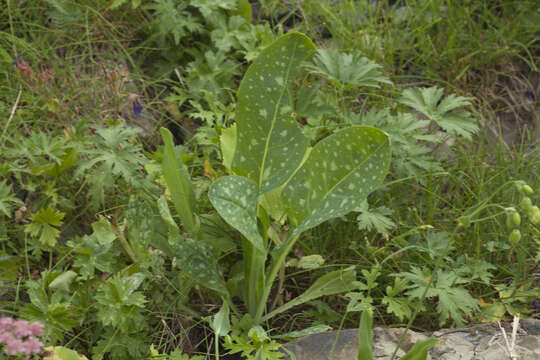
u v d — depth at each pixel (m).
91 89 2.69
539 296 2.08
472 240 2.35
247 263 1.94
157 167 2.25
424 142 2.79
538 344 1.77
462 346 1.81
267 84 1.75
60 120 2.30
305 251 2.29
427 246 2.21
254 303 1.97
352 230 2.38
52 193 2.09
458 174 2.66
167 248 2.01
